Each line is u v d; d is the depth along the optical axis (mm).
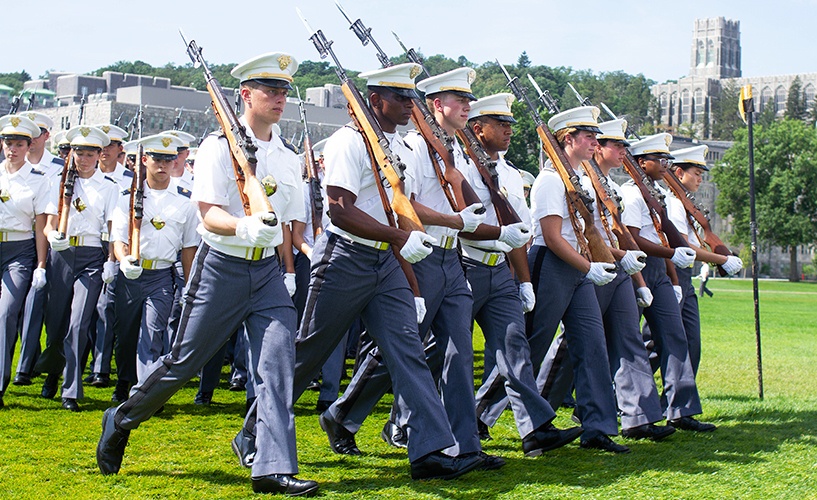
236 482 6691
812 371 14289
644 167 9953
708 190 101500
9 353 9422
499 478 6977
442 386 7332
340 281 6926
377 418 9344
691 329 9641
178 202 9805
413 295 7027
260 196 6227
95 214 9984
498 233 7590
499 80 49406
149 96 45781
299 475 6914
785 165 86688
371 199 7074
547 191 8117
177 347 6578
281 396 6418
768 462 7715
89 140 9922
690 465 7543
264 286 6586
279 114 6742
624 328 8664
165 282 9859
